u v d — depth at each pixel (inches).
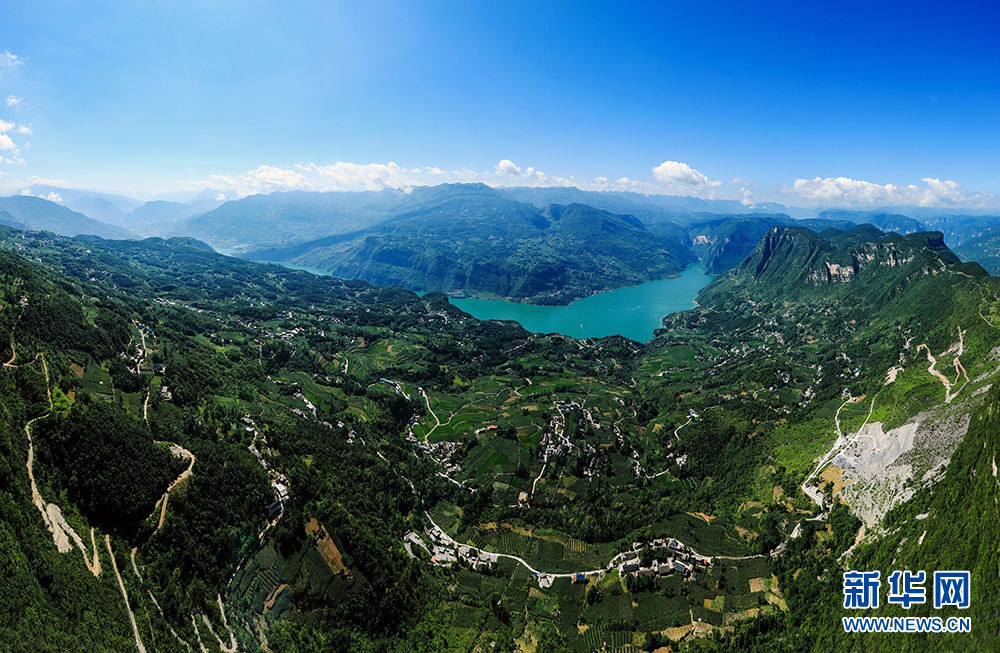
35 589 3590.1
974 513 4842.5
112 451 5172.2
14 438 4682.6
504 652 5418.3
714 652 5398.6
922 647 4323.3
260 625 5009.8
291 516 5915.4
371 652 5201.8
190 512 5295.3
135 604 4254.4
